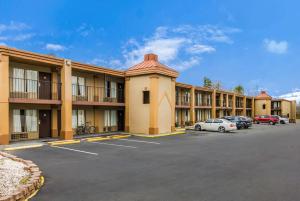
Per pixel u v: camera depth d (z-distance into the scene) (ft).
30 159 41.73
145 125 84.58
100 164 38.24
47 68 68.39
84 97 78.07
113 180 29.48
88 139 67.26
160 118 86.12
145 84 84.89
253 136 83.76
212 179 30.14
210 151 51.42
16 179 26.89
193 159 42.68
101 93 83.87
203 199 23.47
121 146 57.36
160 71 84.23
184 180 29.63
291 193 25.30
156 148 54.85
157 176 31.37
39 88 66.33
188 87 121.08
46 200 22.98
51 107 69.36
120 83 91.50
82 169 34.91
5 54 54.54
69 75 67.87
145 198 23.61
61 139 65.41
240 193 25.18
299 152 50.93
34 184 25.84
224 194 24.85
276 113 209.26
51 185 27.40
